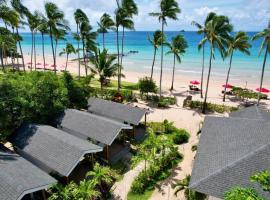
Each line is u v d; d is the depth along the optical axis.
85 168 23.67
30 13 53.12
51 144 22.12
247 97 47.25
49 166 20.39
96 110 32.91
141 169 24.06
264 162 16.56
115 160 25.28
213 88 57.84
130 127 26.67
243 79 67.94
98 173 20.06
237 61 92.81
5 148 23.62
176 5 42.12
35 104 26.97
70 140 22.55
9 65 87.75
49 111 28.45
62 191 18.20
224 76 71.44
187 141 29.39
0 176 17.19
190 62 93.88
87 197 17.98
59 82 31.98
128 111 30.91
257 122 20.66
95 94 43.28
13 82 27.41
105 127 25.44
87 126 26.31
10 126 25.61
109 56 42.84
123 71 80.31
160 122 34.38
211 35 37.72
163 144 24.50
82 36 52.34
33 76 31.25
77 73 75.19
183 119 36.41
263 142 17.97
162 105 41.62
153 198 20.00
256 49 119.56
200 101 42.75
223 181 16.17
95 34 52.66
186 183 19.75
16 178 17.14
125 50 137.50
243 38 43.31
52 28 47.91
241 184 15.79
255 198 10.76
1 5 39.47
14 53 77.12
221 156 18.41
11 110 25.38
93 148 21.89
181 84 61.91
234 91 50.66
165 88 57.12
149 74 75.50
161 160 23.95
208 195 17.52
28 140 23.44
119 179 22.41
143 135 30.72
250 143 18.45
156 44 49.09
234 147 18.78
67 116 28.56
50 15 45.81
